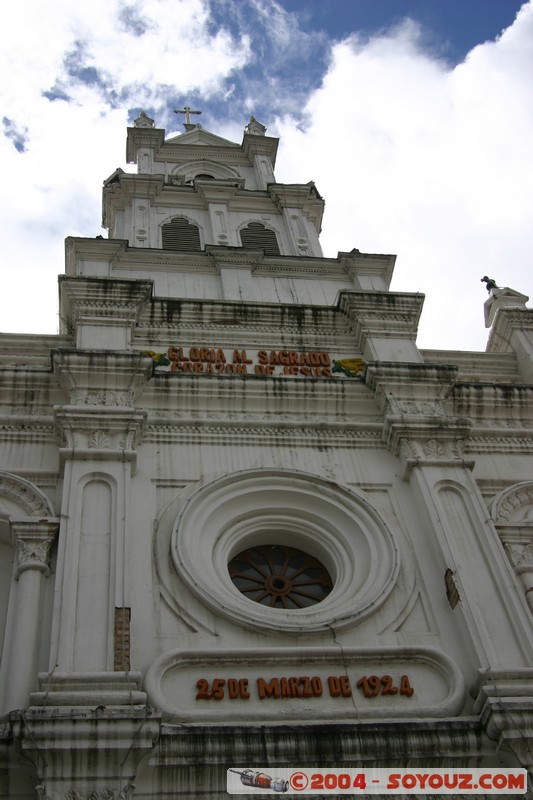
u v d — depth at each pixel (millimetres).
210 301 16703
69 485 11852
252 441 13625
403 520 12641
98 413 12891
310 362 16000
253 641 10617
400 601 11383
